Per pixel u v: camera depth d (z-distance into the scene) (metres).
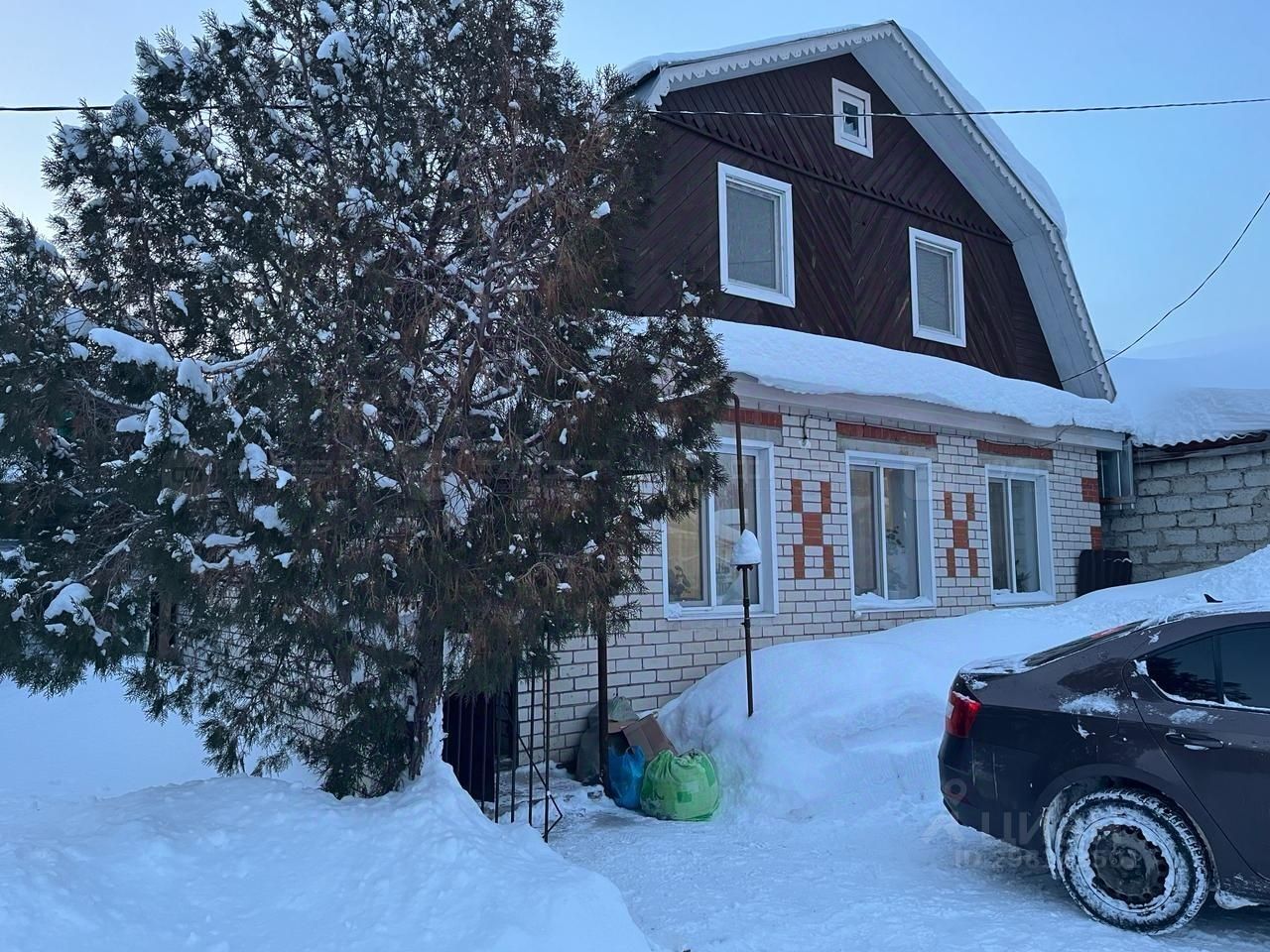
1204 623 4.93
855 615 10.62
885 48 12.45
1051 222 13.77
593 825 6.82
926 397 10.95
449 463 4.61
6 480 4.64
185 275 4.86
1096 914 4.81
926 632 9.51
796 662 8.41
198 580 4.25
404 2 5.16
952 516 11.91
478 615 4.59
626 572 5.20
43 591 4.38
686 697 8.48
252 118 4.99
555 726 8.17
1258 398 13.62
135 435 4.24
